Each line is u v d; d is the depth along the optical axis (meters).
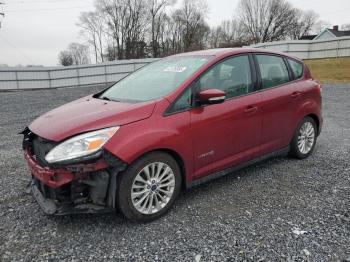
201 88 3.63
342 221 3.20
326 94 13.44
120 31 64.12
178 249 2.82
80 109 3.54
